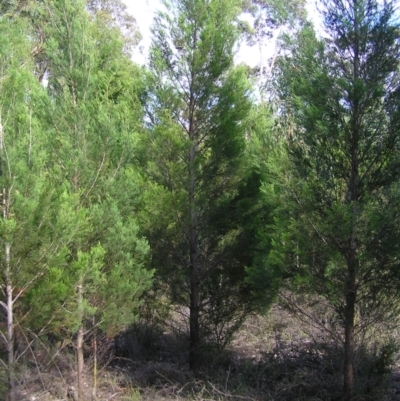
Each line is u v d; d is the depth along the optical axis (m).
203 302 8.72
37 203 5.68
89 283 6.43
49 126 6.79
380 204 6.16
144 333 9.28
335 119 6.25
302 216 6.32
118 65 8.81
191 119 8.38
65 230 5.86
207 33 8.19
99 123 6.96
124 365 8.56
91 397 6.75
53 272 5.72
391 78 6.25
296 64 6.61
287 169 6.41
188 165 8.05
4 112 5.87
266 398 6.72
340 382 6.84
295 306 6.86
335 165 6.38
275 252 6.41
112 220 6.57
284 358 7.72
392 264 6.06
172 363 8.62
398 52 6.22
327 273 5.96
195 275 8.24
